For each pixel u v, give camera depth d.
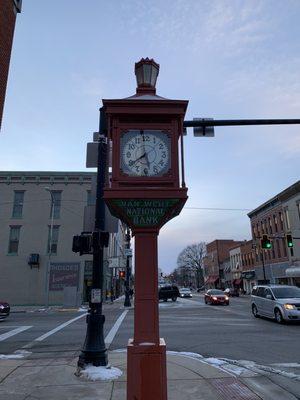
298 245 40.81
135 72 5.61
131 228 4.84
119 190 4.71
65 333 14.49
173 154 4.97
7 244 36.34
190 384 6.79
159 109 5.01
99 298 8.25
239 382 6.93
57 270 35.91
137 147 4.98
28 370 8.01
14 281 35.69
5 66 10.83
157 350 4.30
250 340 12.17
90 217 9.23
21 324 17.94
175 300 40.16
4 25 10.64
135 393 4.21
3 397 6.11
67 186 37.69
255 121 10.06
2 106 10.64
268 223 49.91
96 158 9.12
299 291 18.03
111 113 4.96
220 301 32.06
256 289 19.95
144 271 4.61
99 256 8.41
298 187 40.03
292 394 6.35
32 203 37.28
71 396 6.11
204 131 9.97
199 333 13.85
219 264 87.50
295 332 13.88
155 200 4.73
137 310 4.48
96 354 7.89
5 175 37.53
